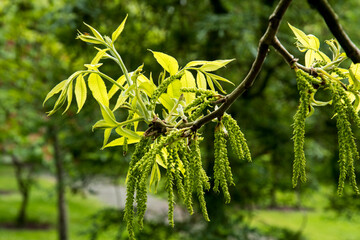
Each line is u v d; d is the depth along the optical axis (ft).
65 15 19.12
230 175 3.99
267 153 21.63
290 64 3.92
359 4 22.11
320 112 21.11
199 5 22.31
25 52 28.17
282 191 23.31
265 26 19.62
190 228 20.94
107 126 4.37
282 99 23.54
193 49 22.18
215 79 4.78
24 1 24.91
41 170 38.52
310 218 41.16
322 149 22.54
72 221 44.01
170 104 4.71
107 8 21.27
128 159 20.63
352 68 4.23
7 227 41.47
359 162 20.57
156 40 22.35
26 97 27.43
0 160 40.88
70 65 21.30
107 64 20.04
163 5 21.80
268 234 22.57
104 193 59.06
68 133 23.34
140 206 3.89
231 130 4.09
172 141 3.97
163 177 20.02
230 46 20.74
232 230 20.34
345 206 23.50
